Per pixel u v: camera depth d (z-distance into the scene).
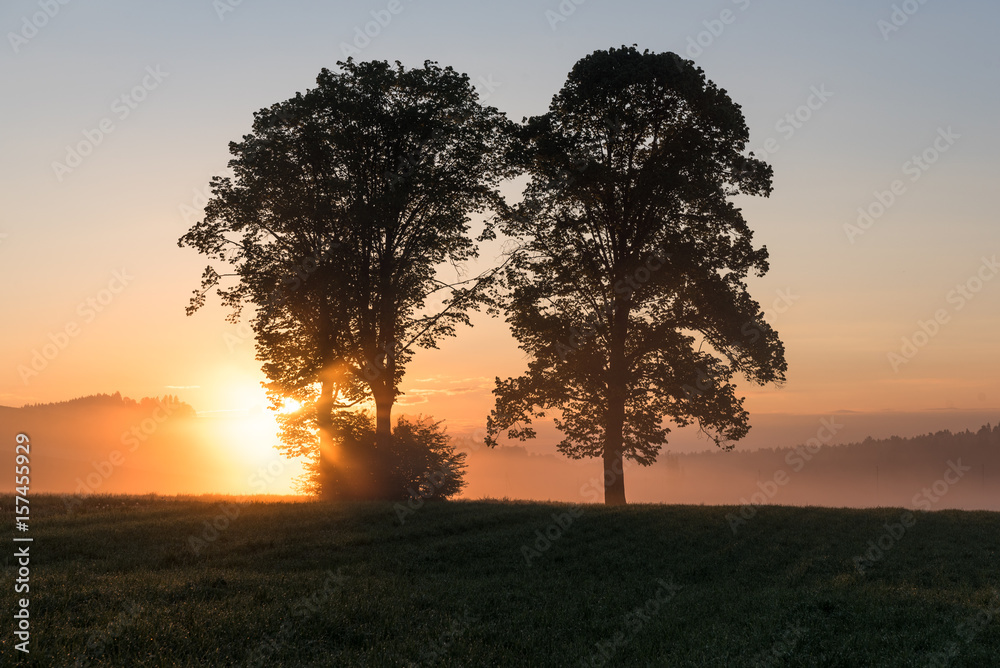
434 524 27.16
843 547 24.83
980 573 21.20
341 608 14.73
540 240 41.44
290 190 38.75
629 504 34.50
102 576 17.42
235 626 12.90
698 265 38.97
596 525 27.47
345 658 11.80
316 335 39.38
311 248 39.94
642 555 23.53
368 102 38.38
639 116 39.09
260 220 39.28
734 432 40.06
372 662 11.63
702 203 39.16
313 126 38.19
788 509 31.86
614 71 38.25
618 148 40.09
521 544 24.66
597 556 23.27
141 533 24.22
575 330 40.78
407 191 38.59
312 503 32.59
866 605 16.53
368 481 38.78
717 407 39.47
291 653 11.92
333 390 41.19
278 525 26.16
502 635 13.95
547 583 19.50
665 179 37.69
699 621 15.80
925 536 26.44
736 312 38.97
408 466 39.53
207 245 39.41
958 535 26.50
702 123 39.00
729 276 40.06
